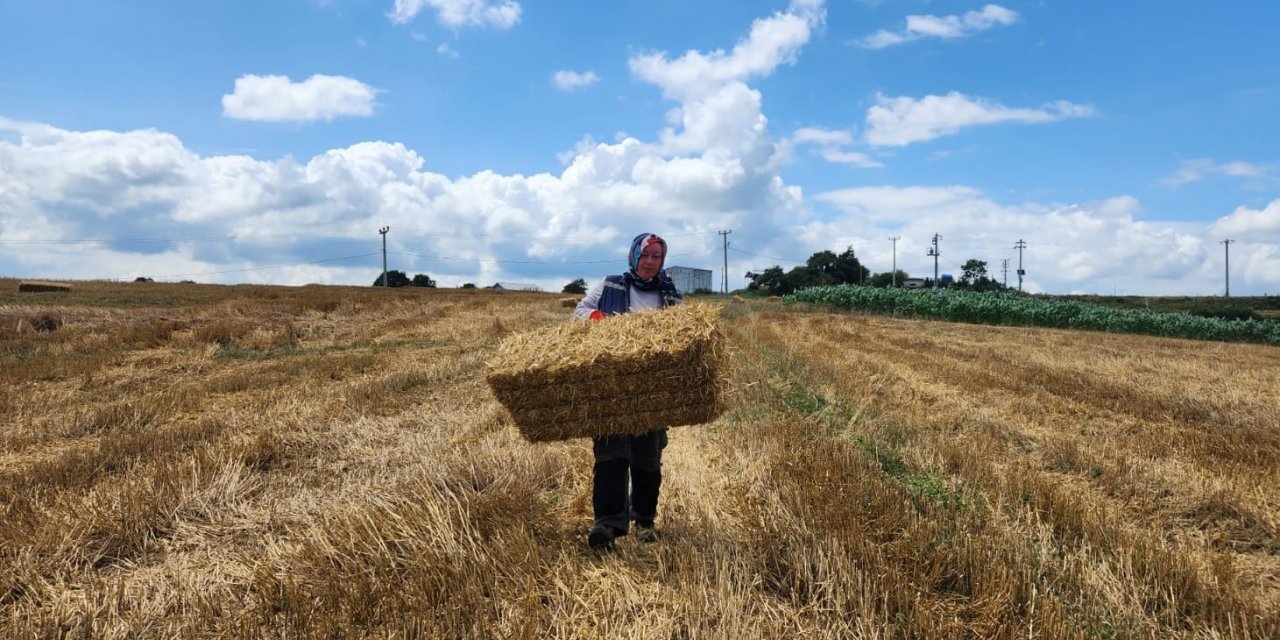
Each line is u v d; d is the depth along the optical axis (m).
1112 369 12.85
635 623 3.01
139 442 6.41
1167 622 3.24
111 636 3.05
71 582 3.67
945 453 5.94
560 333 3.95
